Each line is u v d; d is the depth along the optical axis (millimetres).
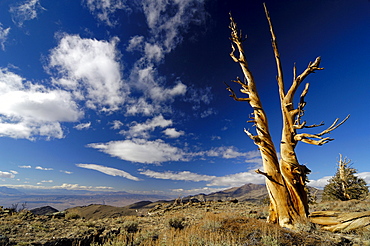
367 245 6285
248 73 13336
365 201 16500
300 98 11156
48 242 6582
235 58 13875
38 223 9062
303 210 9891
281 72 12594
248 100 12969
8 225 8141
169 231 9062
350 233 7988
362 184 23203
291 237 7250
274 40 12984
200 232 8258
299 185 10422
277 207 10328
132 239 8242
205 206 21172
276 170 10953
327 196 24734
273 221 10320
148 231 9008
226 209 18234
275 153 11469
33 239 6723
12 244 6059
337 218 8898
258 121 12211
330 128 9914
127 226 9672
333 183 24406
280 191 10438
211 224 9148
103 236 8250
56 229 8406
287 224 9570
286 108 11711
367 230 7637
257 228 8242
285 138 11359
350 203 15883
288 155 10938
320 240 7004
